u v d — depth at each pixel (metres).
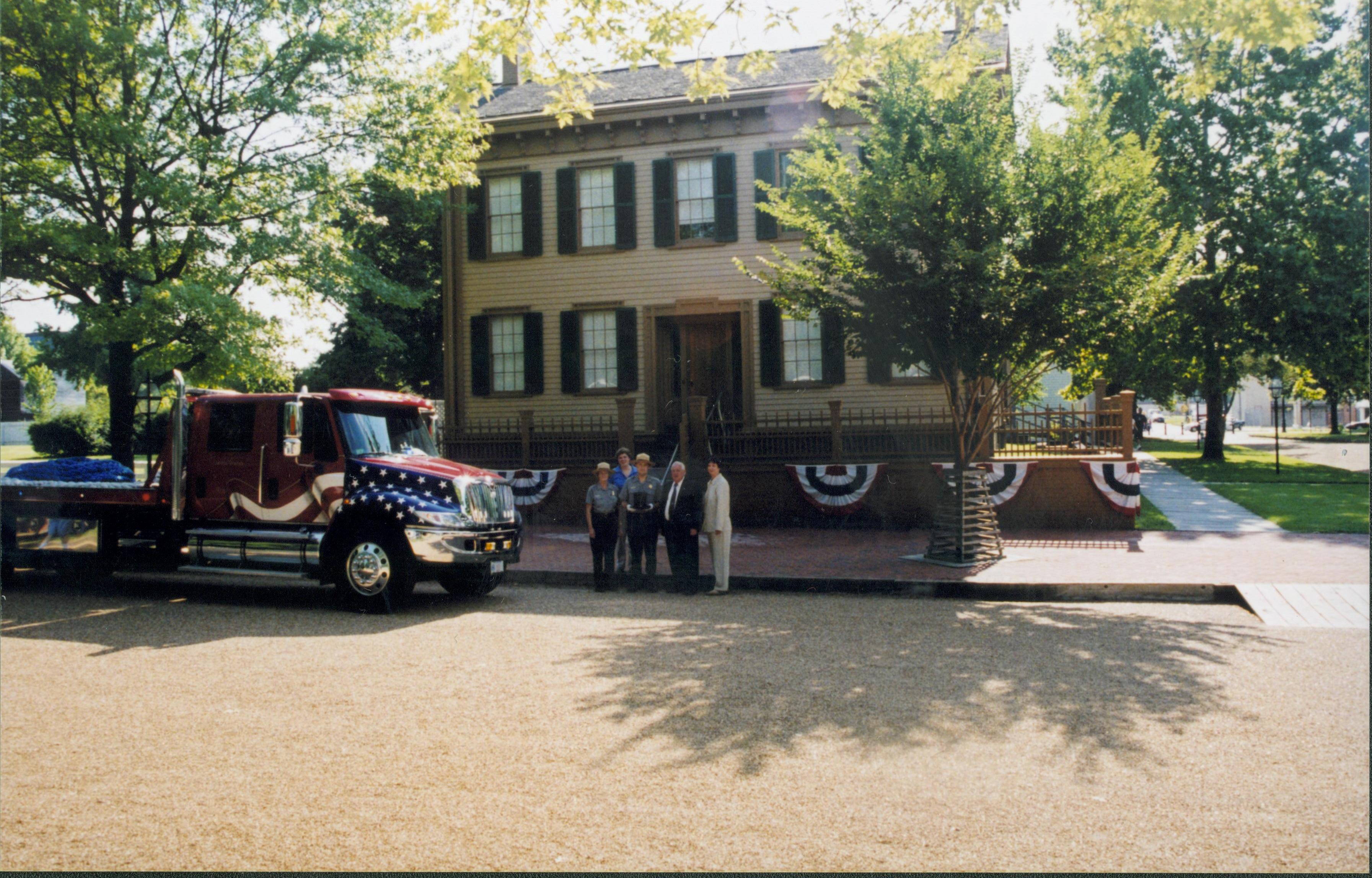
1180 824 4.56
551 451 20.91
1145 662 8.08
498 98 24.92
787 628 9.92
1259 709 6.57
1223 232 31.50
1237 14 10.76
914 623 10.18
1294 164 31.11
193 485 12.38
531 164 23.11
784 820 4.64
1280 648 8.64
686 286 22.08
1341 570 12.50
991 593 12.16
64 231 16.88
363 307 30.59
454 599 12.28
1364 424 60.41
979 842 4.36
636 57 12.10
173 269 19.22
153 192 16.88
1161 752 5.64
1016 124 14.09
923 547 16.14
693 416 19.91
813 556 15.22
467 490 11.66
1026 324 13.61
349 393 12.04
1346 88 30.11
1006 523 18.38
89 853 4.29
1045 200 13.11
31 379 38.56
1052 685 7.30
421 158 20.66
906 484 18.95
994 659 8.27
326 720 6.48
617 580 13.52
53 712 6.68
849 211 14.02
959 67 12.59
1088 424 18.53
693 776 5.29
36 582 13.93
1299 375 41.62
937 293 13.47
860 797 4.94
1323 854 4.21
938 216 13.32
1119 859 4.17
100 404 39.66
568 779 5.26
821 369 21.48
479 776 5.33
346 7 20.14
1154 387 36.56
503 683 7.52
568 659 8.41
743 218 21.75
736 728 6.20
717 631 9.73
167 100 18.70
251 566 11.93
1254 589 11.34
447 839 4.44
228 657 8.56
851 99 14.45
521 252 23.19
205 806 4.89
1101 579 12.20
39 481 13.32
